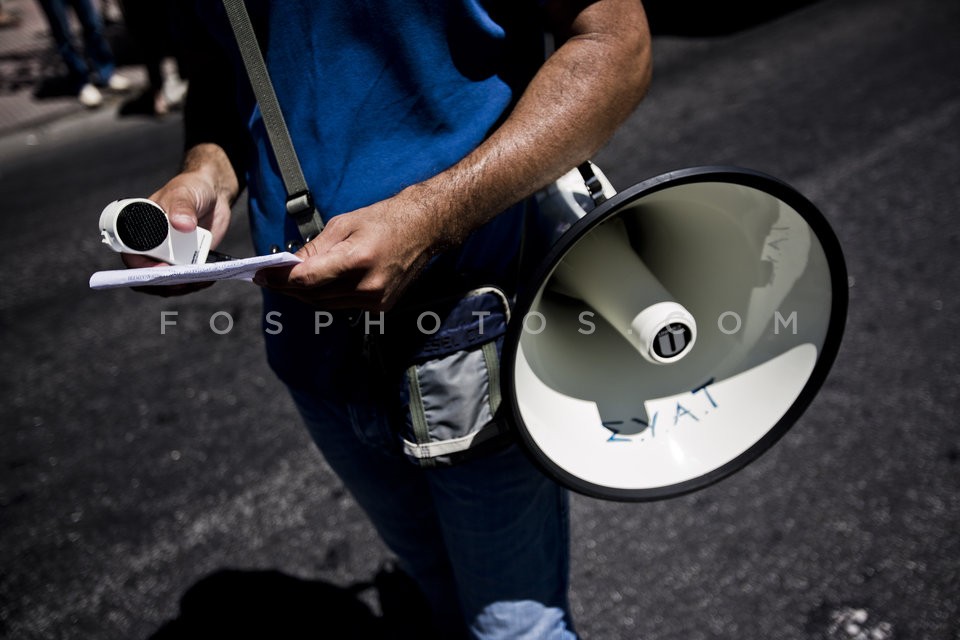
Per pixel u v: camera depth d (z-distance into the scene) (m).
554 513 1.38
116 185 4.49
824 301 1.17
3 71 6.40
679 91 4.72
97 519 2.45
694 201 1.17
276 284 1.00
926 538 2.16
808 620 1.99
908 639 1.92
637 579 2.12
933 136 3.96
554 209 1.19
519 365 1.15
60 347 3.23
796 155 3.93
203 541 2.35
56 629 2.14
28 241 3.99
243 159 1.37
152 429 2.78
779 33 5.34
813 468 2.38
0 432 2.83
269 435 2.70
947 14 5.29
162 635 2.10
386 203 1.03
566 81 1.06
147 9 5.07
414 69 1.08
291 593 2.17
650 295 1.14
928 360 2.72
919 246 3.25
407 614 2.07
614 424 1.23
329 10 1.07
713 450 1.25
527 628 1.40
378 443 1.32
